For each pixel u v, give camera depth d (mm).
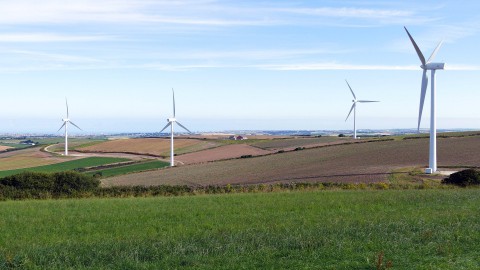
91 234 16188
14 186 35844
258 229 15414
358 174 50062
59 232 16812
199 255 11695
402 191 29906
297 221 17531
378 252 11430
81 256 12062
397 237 13070
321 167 57812
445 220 15930
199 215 20406
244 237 13742
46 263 11531
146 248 12672
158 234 15617
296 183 41406
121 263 11156
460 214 17328
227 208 22516
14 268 11141
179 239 14086
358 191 30875
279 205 23156
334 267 10312
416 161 59312
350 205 22391
